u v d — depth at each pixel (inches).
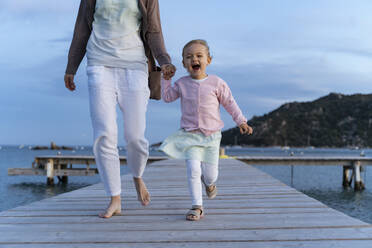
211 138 101.6
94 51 92.0
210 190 110.7
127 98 91.7
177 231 82.7
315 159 629.9
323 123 6658.5
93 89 90.5
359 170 621.3
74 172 631.8
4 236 78.2
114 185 98.0
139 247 70.2
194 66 103.5
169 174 253.9
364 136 6048.2
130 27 92.8
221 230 83.8
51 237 77.5
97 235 79.0
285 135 6525.6
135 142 91.9
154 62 103.1
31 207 111.7
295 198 135.3
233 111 104.2
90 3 92.1
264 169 1127.0
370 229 84.6
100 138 91.7
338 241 74.6
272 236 78.4
